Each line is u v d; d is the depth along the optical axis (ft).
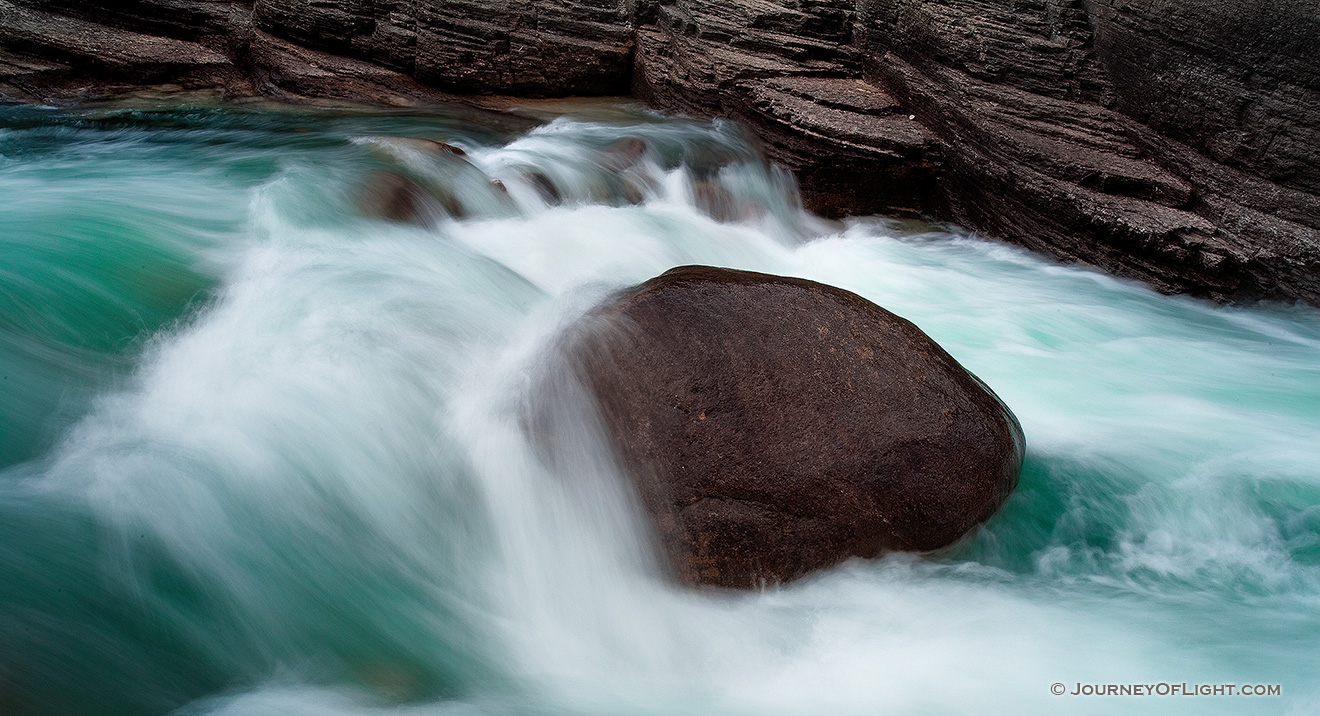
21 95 37.70
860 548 15.38
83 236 22.94
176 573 14.19
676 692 13.83
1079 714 13.35
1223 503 18.43
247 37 42.83
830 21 40.60
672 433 15.56
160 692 12.76
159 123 36.70
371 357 18.13
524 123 39.88
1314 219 28.71
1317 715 13.38
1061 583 16.22
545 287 24.45
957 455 15.76
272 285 21.08
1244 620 15.51
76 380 17.49
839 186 35.17
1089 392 23.38
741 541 15.02
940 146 35.12
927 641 14.69
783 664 14.23
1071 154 31.99
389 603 14.82
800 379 15.99
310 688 13.30
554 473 16.05
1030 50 35.01
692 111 40.27
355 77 41.57
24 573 13.35
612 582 15.31
